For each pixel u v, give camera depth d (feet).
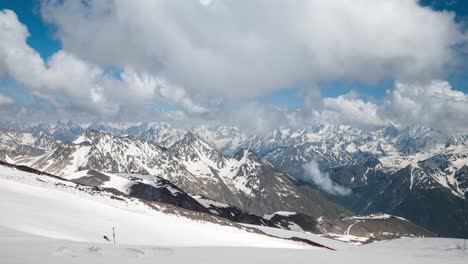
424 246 102.83
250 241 254.68
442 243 104.99
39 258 65.10
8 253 67.97
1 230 97.45
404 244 106.22
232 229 325.42
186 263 68.59
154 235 181.27
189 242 190.80
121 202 297.12
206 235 227.61
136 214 234.99
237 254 82.58
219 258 76.18
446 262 80.64
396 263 77.56
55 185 274.36
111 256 71.26
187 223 283.59
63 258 66.33
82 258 67.56
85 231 142.82
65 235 122.62
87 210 193.88
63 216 157.79
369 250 101.96
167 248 84.89
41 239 88.58
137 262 67.15
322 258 81.97
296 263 74.23
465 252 92.02
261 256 81.20
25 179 263.29
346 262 77.46
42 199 185.06
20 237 89.40
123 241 150.00
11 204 149.38
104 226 164.66
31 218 133.39
